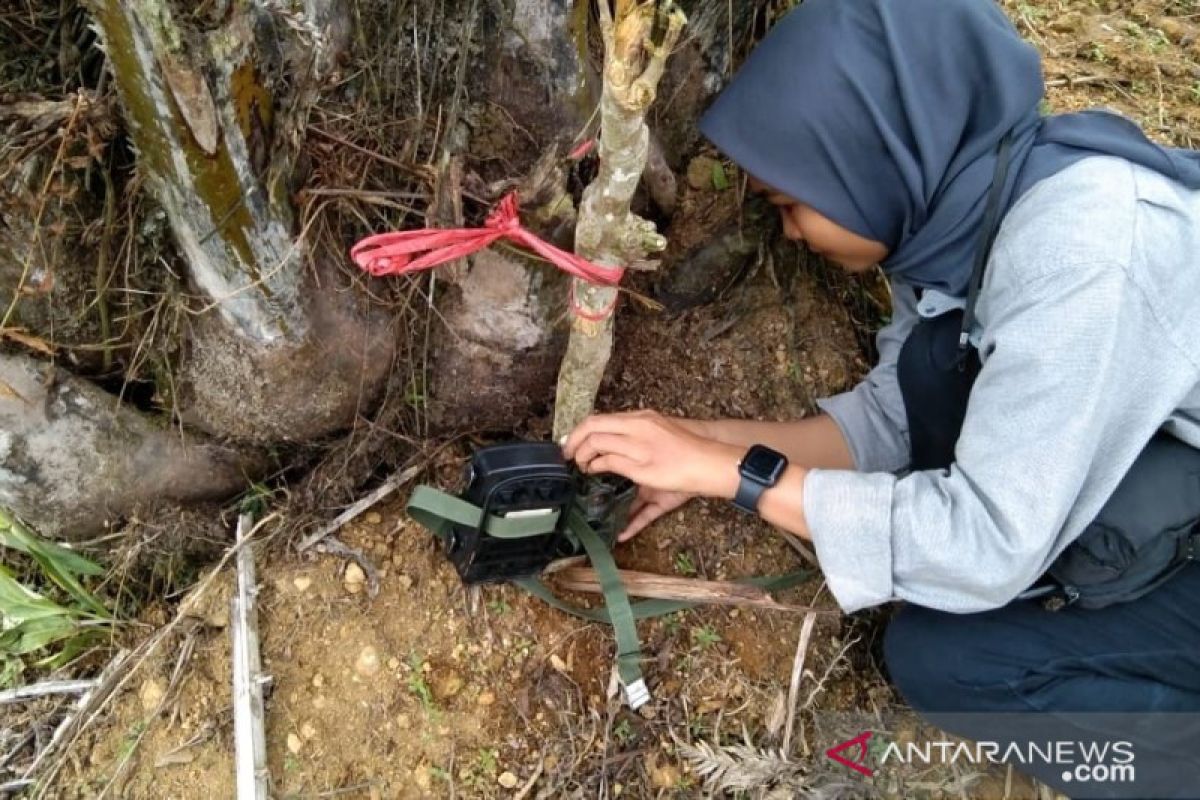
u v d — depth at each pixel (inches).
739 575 61.6
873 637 64.1
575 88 49.9
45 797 54.6
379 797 52.8
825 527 49.6
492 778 54.0
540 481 50.0
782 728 58.4
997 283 46.7
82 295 50.6
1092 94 91.1
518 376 57.8
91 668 60.0
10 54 45.8
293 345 50.6
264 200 44.8
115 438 54.4
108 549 59.1
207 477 58.5
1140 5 103.2
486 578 55.1
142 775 54.1
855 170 47.4
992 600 49.0
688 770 56.3
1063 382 43.4
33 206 45.9
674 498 61.1
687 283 64.2
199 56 38.1
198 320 51.4
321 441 58.7
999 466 45.5
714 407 64.2
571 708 56.3
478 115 50.6
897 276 54.5
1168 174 46.7
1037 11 101.1
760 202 62.3
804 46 46.8
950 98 46.0
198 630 56.6
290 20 40.3
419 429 60.3
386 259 43.9
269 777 51.8
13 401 50.3
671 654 58.8
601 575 54.6
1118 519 49.1
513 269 51.5
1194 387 46.9
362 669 54.9
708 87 60.1
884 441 61.9
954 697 57.4
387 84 49.1
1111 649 54.3
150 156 42.1
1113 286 42.7
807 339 67.6
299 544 57.3
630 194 40.8
